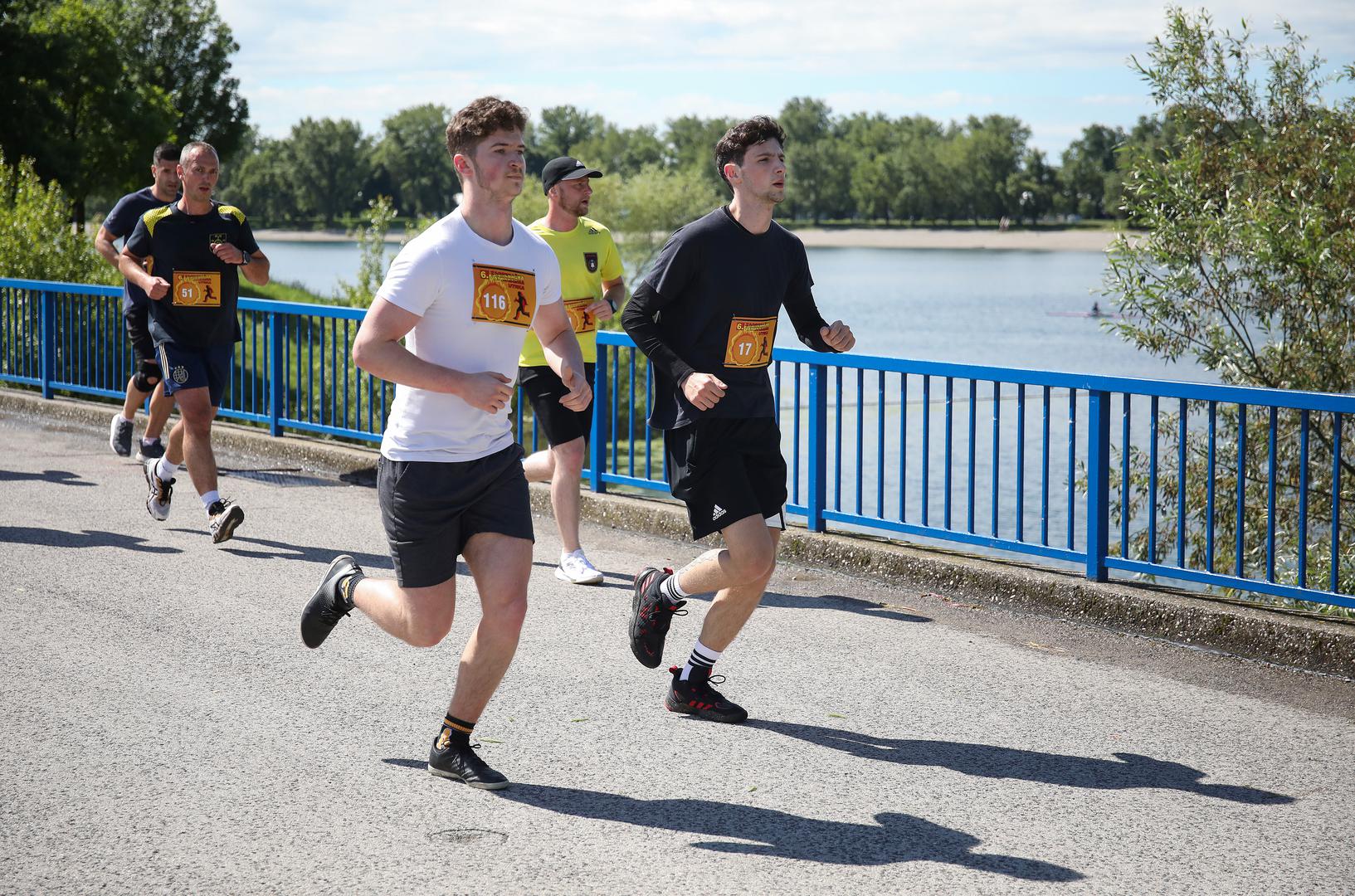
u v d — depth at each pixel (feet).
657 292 14.07
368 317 11.59
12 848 11.18
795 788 12.81
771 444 14.44
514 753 13.64
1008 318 240.32
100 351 37.88
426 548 12.16
